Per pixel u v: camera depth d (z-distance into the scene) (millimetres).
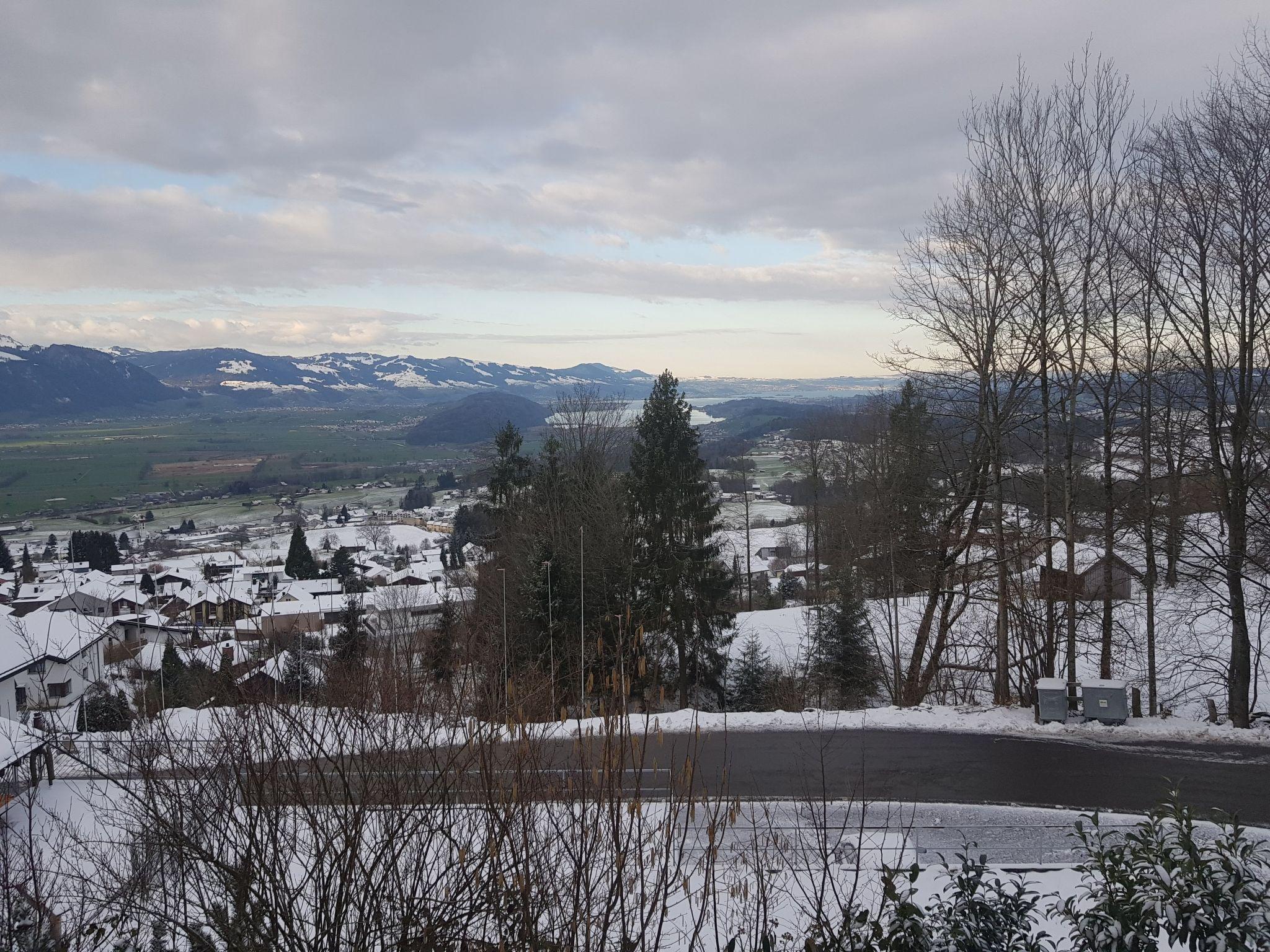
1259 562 15297
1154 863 5387
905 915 5129
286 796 4469
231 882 4184
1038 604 18953
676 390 29359
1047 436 16969
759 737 14766
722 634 32000
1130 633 19609
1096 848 6961
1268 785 12312
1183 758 13453
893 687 24453
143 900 5133
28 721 10109
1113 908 5293
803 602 44812
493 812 4180
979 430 18812
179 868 4758
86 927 5633
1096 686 15281
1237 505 15234
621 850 4133
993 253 17656
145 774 4543
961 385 18391
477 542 40906
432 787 4488
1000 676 17719
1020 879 9320
